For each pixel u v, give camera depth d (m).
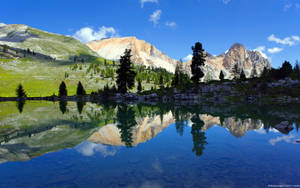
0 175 6.36
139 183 5.71
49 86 156.25
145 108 32.62
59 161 7.66
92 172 6.56
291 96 54.50
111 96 76.69
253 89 62.75
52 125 16.22
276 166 7.01
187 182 5.77
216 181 5.82
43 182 5.84
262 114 22.69
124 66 64.19
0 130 14.23
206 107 33.47
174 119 19.41
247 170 6.68
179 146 9.81
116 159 7.88
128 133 13.05
